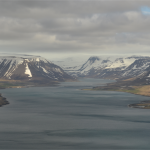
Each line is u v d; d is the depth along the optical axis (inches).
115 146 5600.4
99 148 5477.4
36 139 6013.8
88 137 6181.1
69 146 5585.6
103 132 6569.9
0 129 6786.4
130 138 6107.3
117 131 6663.4
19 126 7096.5
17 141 5866.1
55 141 5885.8
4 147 5492.1
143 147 5546.3
